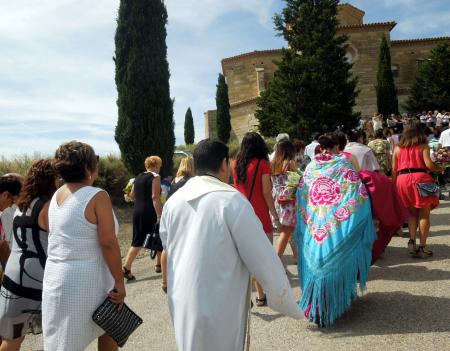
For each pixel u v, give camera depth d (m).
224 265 2.31
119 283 2.87
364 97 39.47
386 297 4.61
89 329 2.76
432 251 6.09
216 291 2.28
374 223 4.65
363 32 39.72
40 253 3.20
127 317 2.92
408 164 5.77
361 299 4.64
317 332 4.00
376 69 39.69
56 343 2.69
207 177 2.54
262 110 31.73
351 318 4.21
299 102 28.00
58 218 2.80
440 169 5.84
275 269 2.32
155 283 6.38
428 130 12.16
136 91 13.56
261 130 31.59
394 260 5.90
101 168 13.10
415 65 41.62
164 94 13.98
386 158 8.20
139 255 8.62
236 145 23.34
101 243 2.81
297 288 5.27
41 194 3.31
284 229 5.48
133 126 13.58
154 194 6.44
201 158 2.62
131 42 13.71
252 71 41.97
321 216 4.25
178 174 6.00
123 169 13.77
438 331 3.71
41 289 3.19
